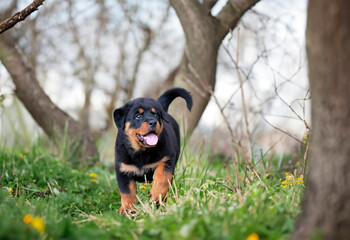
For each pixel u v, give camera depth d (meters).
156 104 4.37
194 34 6.77
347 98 2.32
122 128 4.36
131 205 4.16
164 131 4.38
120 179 4.33
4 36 7.10
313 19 2.44
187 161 5.43
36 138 7.53
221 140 7.66
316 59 2.44
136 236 2.76
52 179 5.21
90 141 7.51
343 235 2.29
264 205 3.00
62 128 7.38
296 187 3.50
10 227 2.48
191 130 6.80
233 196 3.57
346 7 2.28
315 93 2.47
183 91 4.79
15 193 4.32
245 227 2.55
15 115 8.71
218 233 2.51
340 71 2.33
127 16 11.68
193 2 6.74
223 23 6.80
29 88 7.20
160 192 4.06
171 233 2.59
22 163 5.72
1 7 7.72
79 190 5.14
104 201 4.71
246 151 5.20
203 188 3.99
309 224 2.40
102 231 2.94
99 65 13.66
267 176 4.77
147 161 4.25
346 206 2.30
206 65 6.80
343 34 2.31
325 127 2.40
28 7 3.98
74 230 2.86
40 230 2.59
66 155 7.00
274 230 2.64
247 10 6.65
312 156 2.52
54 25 11.09
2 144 7.33
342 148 2.33
